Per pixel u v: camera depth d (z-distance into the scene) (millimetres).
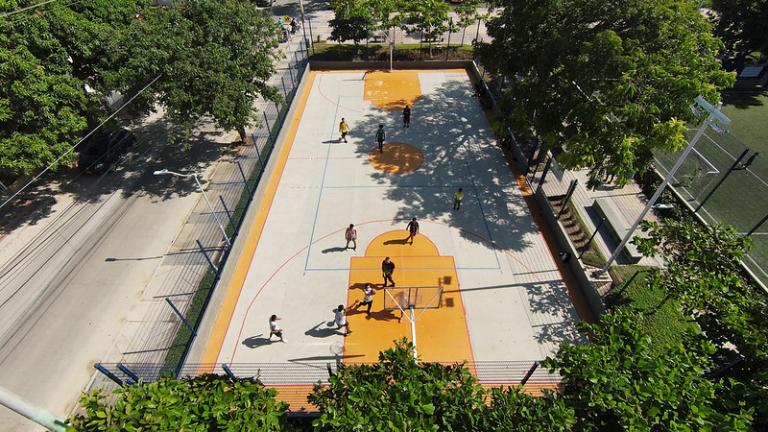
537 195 21062
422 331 15453
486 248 18781
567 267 17922
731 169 18328
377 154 24734
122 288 17703
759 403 7406
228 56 21547
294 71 33594
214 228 20188
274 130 26484
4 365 15117
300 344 15086
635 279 16844
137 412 7543
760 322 9406
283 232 19641
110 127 24516
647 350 8680
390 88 31641
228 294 16891
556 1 17531
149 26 21047
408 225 18844
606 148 16078
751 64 31828
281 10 46188
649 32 16266
